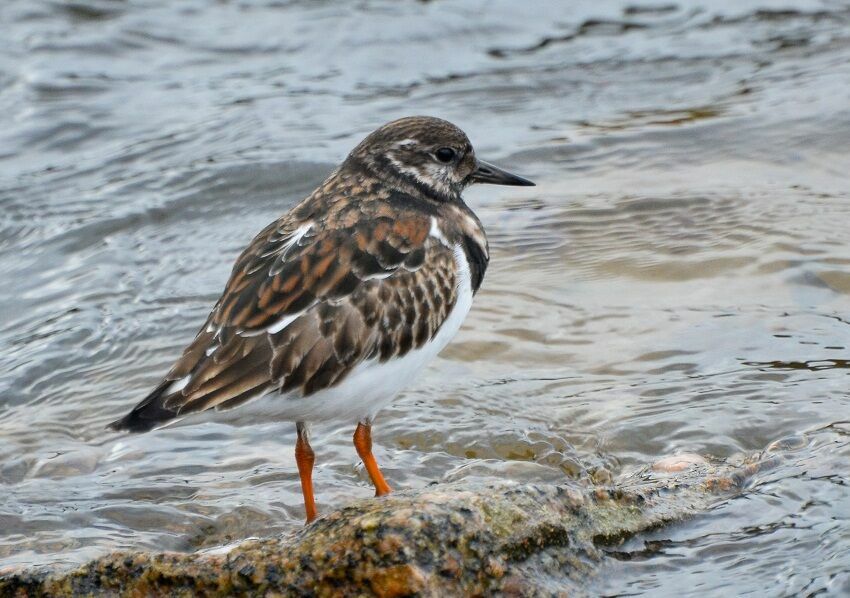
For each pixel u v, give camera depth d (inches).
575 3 853.8
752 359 467.8
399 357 367.2
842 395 435.2
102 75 772.6
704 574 327.9
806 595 314.3
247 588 299.3
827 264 531.5
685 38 801.6
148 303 545.0
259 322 348.5
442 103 737.0
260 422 372.5
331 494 401.4
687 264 548.4
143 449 440.5
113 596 306.5
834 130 660.1
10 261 592.1
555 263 562.3
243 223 620.7
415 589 291.3
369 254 362.6
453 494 315.3
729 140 663.8
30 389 489.7
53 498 406.0
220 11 851.4
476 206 618.8
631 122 694.5
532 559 314.3
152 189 647.8
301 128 706.2
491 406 451.2
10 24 823.1
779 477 373.4
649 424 429.7
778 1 836.6
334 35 820.0
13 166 678.5
